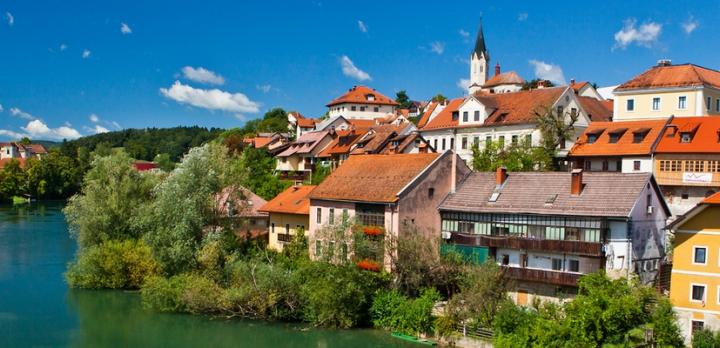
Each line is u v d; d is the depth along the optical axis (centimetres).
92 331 5184
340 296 5144
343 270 5247
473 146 7631
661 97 7300
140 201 7325
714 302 4172
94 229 7112
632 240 4725
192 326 5359
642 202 4853
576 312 4141
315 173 9862
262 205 7588
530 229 5138
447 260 5203
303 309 5441
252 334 5134
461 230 5638
